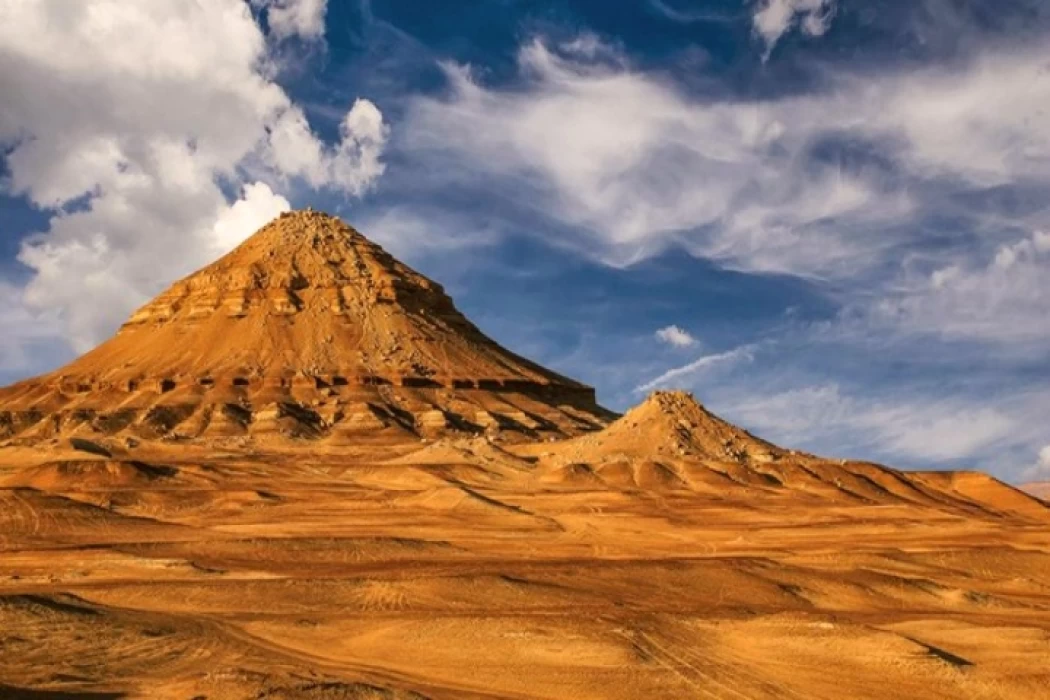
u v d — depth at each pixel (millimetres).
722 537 91750
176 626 44500
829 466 142875
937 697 39188
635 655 42094
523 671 40156
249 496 114500
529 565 65875
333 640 44062
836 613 54000
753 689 38969
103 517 89062
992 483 149000
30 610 43438
